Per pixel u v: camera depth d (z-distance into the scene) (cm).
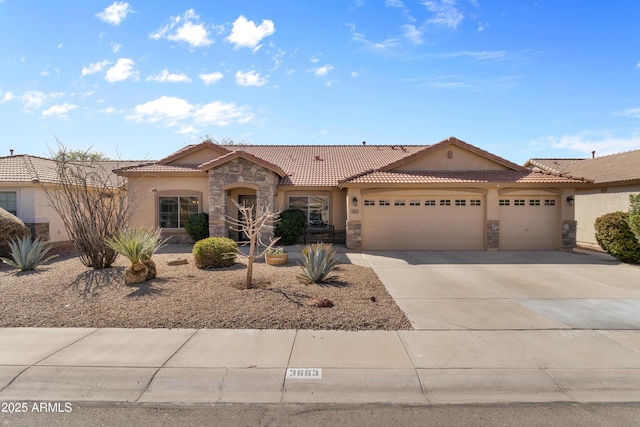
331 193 1931
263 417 411
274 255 1252
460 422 402
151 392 461
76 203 1104
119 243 951
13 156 1973
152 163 1948
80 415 415
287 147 2547
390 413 419
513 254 1551
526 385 474
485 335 630
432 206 1684
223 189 1728
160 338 611
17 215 1684
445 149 1820
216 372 498
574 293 912
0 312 732
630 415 417
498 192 1656
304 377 488
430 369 507
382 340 606
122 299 809
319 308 750
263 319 691
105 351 559
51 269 1134
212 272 1091
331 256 1019
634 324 686
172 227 1905
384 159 2295
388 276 1105
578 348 577
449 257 1471
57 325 669
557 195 1672
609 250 1366
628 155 2247
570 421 405
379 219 1689
